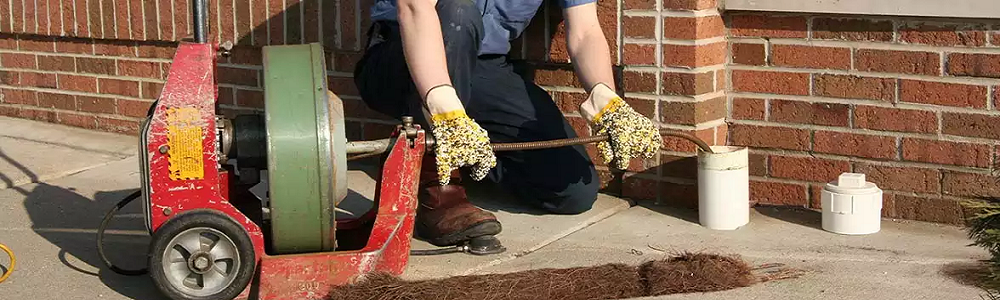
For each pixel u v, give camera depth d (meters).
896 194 4.12
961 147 3.96
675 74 4.21
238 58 5.29
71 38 5.78
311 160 3.10
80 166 5.01
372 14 4.16
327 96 3.16
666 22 4.19
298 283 3.22
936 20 3.91
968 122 3.93
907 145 4.05
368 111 4.96
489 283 3.31
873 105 4.08
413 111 3.94
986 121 3.90
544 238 3.94
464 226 3.77
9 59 6.05
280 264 3.20
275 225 3.15
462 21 3.79
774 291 3.36
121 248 3.86
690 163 4.28
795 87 4.21
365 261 3.26
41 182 4.75
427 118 3.81
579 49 3.98
